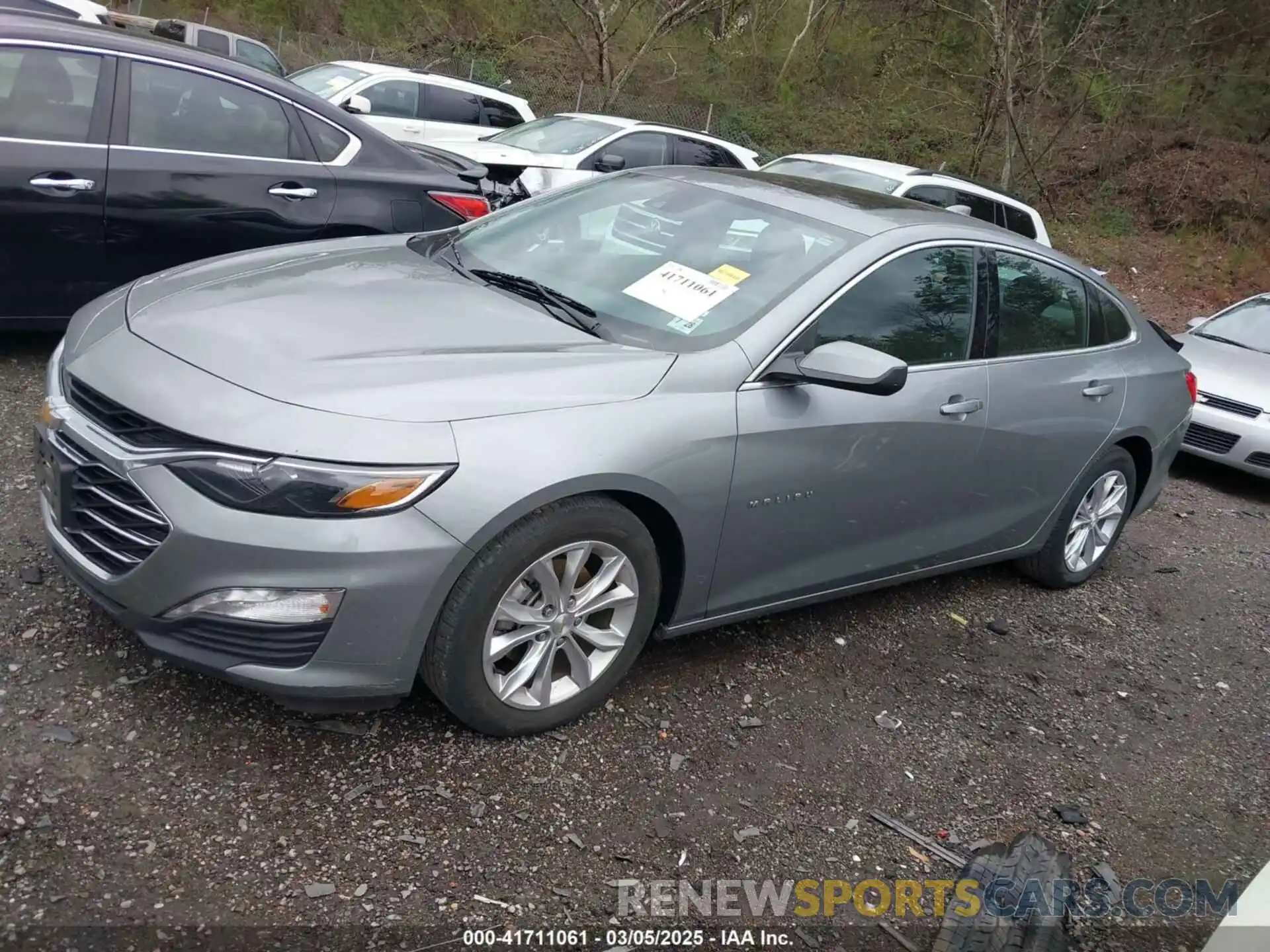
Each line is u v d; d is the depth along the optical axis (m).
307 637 2.70
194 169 5.27
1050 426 4.46
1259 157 21.09
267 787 2.79
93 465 2.81
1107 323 4.97
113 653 3.19
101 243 5.11
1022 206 10.13
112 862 2.47
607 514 3.04
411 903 2.52
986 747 3.70
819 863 2.93
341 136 5.79
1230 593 5.70
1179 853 3.32
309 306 3.27
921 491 3.98
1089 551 5.18
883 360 3.24
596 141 10.34
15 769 2.68
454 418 2.79
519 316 3.44
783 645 4.07
